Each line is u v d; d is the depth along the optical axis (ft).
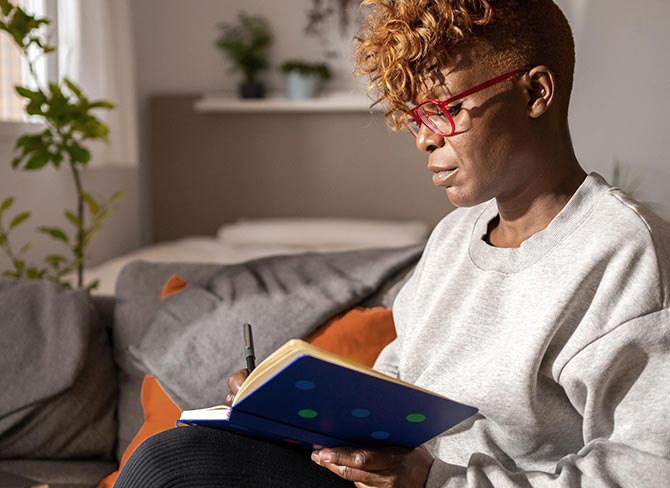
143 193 15.74
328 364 2.80
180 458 3.35
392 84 3.51
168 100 15.39
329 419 3.17
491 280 3.74
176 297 5.92
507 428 3.62
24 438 5.57
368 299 5.77
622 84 14.03
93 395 5.78
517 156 3.54
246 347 4.06
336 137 15.10
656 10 13.74
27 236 11.13
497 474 3.31
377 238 13.41
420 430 3.22
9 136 10.38
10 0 10.56
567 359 3.39
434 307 3.98
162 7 15.43
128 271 6.46
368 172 15.08
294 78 14.60
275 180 15.37
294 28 15.15
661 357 3.27
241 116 15.30
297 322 5.49
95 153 11.96
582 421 3.59
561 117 3.69
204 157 15.46
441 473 3.35
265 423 3.25
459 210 4.47
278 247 13.21
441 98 3.46
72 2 11.70
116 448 5.84
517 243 3.83
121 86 12.74
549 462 3.64
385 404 3.00
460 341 3.76
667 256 3.37
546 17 3.56
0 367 5.62
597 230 3.50
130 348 5.72
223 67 15.40
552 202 3.69
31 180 11.18
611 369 3.29
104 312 6.51
